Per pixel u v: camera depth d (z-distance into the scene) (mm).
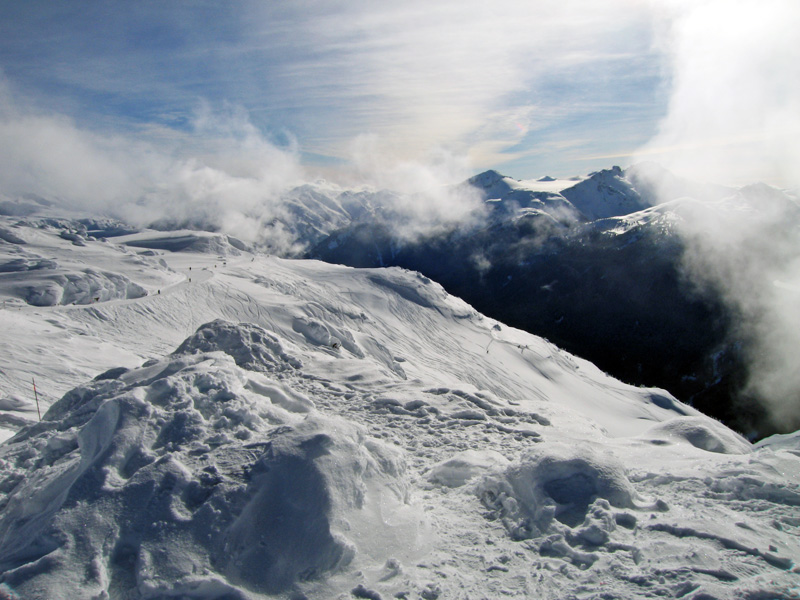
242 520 5000
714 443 8336
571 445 6406
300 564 4676
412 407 9820
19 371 22031
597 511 5273
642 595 4062
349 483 5477
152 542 4750
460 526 5570
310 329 33688
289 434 6023
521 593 4281
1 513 6203
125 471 5891
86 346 28344
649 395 77688
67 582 4410
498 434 8742
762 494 5738
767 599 3908
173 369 9469
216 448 6262
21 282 41969
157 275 59812
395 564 4711
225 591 4355
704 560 4391
